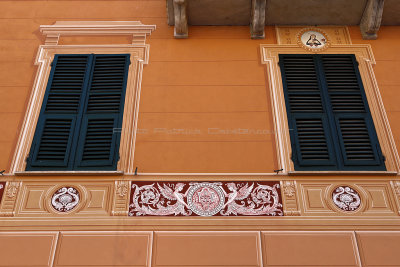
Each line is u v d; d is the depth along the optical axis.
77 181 6.71
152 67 8.02
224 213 6.43
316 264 6.00
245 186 6.68
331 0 8.17
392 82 7.84
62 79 7.88
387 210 6.46
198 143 7.14
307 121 7.43
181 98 7.64
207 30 8.56
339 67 8.07
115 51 8.23
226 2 8.25
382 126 7.35
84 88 7.74
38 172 6.70
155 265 6.01
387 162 6.96
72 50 8.23
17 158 6.93
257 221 6.36
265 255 6.08
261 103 7.59
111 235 6.24
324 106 7.59
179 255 6.08
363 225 6.32
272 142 7.16
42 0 8.97
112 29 8.50
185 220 6.37
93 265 5.99
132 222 6.35
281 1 8.19
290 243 6.18
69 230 6.27
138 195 6.59
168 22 8.55
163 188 6.66
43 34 8.44
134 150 7.05
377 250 6.12
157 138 7.19
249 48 8.30
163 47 8.30
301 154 7.07
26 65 8.02
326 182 6.73
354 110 7.56
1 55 8.12
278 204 6.52
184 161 6.95
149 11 8.84
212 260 6.05
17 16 8.70
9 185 6.65
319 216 6.41
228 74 7.94
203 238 6.22
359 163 6.95
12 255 6.05
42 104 7.53
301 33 8.47
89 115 7.44
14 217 6.36
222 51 8.26
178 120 7.39
